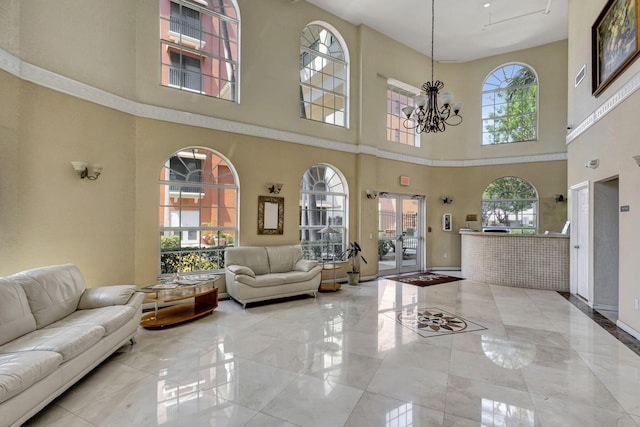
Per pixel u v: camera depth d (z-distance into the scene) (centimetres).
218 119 525
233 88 558
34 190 360
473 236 704
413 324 404
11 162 338
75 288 332
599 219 473
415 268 838
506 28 710
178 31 512
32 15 357
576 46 548
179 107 493
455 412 221
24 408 196
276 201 589
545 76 777
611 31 412
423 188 840
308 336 363
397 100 820
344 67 704
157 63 477
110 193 430
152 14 474
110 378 268
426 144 848
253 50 562
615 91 402
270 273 544
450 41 768
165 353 317
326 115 682
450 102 482
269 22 581
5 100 331
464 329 386
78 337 249
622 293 386
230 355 312
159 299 400
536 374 274
